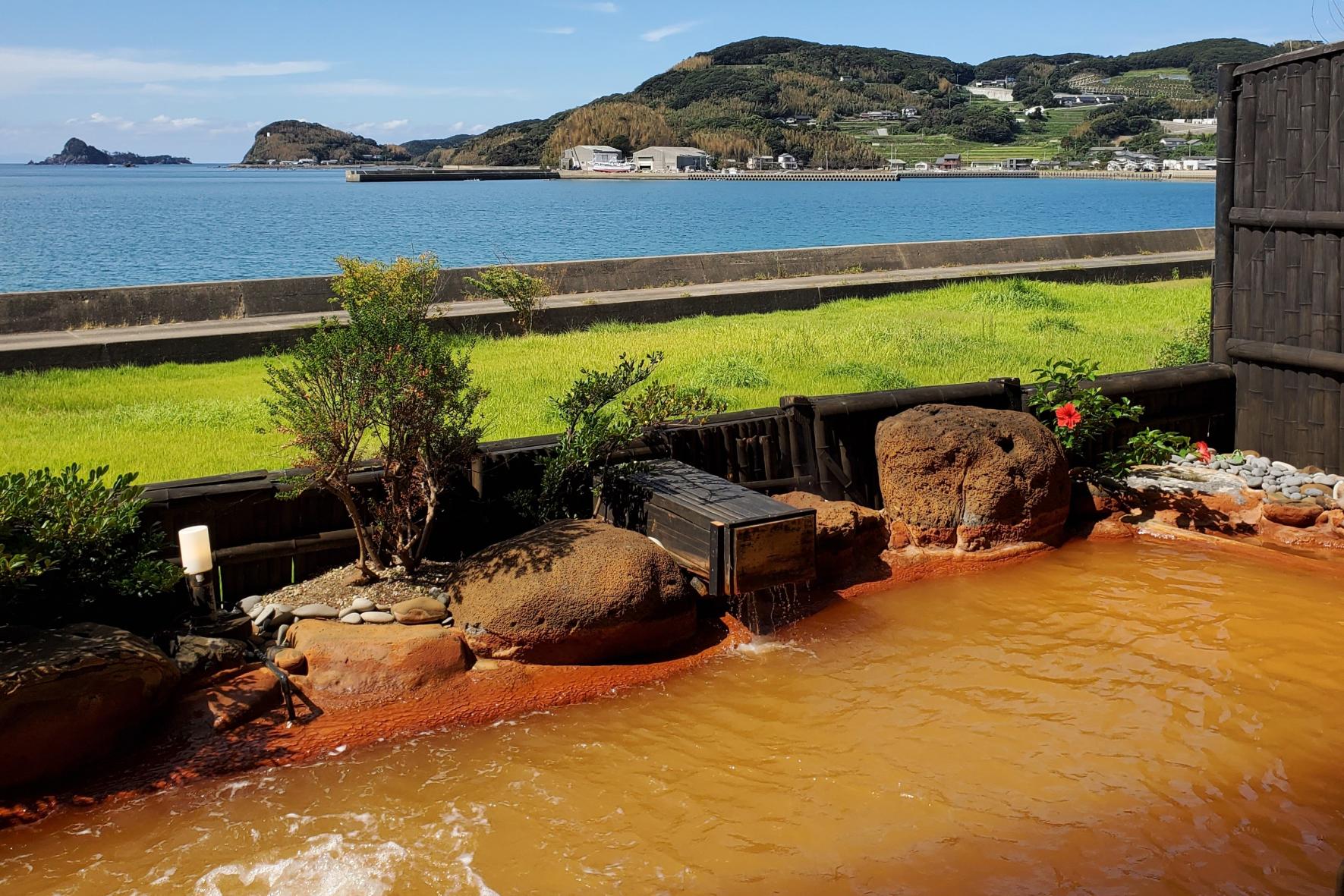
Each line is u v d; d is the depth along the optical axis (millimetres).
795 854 4887
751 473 9148
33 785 5441
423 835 5051
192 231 56094
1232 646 7008
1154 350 15312
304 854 4906
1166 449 9898
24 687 5281
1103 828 5055
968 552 8695
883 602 7898
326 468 6969
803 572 7336
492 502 8180
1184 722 6039
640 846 4961
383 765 5676
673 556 7578
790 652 7074
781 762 5688
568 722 6152
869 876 4719
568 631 6699
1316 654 6871
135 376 14758
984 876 4707
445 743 5906
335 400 7211
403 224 59719
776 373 13906
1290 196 9789
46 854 4918
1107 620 7484
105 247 45781
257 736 5934
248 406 12109
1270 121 9891
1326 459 9828
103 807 5277
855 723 6098
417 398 7113
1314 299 9734
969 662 6879
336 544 7668
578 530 7328
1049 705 6266
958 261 28688
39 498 6105
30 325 17219
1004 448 8852
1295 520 9008
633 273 23750
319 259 39875
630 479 8000
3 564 5445
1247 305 10430
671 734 6000
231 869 4801
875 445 9375
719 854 4898
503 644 6703
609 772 5613
